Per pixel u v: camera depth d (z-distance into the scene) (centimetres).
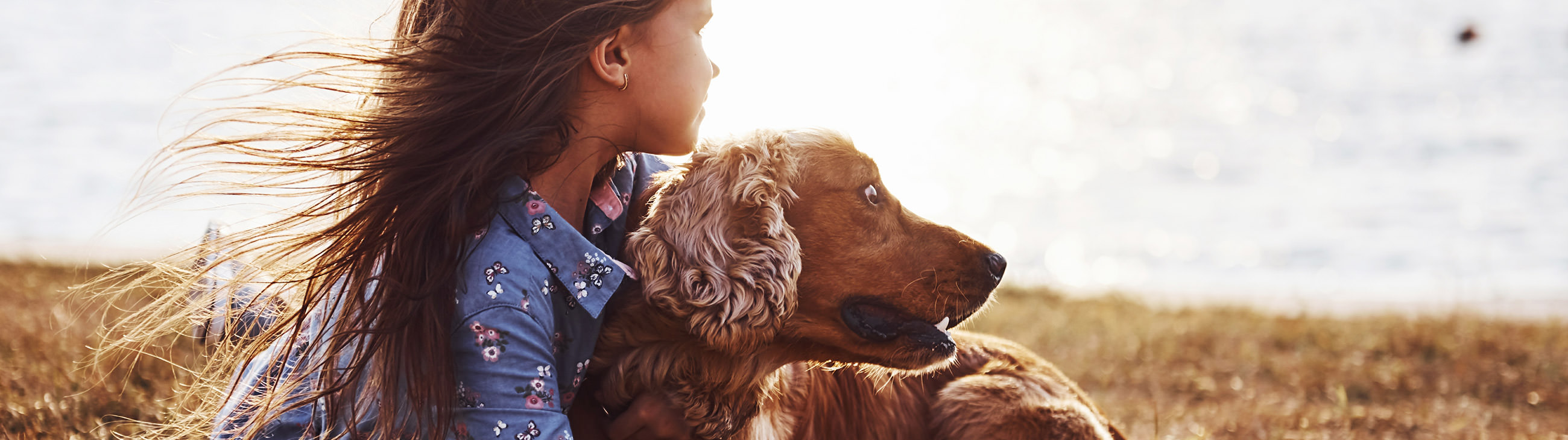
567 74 253
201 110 262
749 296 258
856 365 312
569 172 266
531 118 252
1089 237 2738
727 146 271
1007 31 11738
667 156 275
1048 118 5756
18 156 3238
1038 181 3750
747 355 271
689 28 266
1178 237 2711
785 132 283
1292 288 1914
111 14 8856
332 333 256
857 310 280
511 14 252
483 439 243
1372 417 578
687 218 261
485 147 245
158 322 289
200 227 627
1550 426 595
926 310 280
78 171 3009
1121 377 718
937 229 289
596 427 282
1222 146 4550
